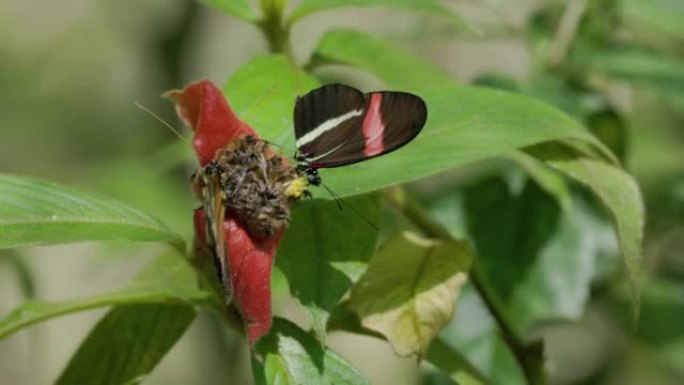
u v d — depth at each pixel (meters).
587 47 1.04
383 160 0.81
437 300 0.83
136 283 0.86
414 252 0.84
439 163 0.81
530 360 0.88
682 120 1.31
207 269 0.81
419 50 1.46
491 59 1.45
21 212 0.79
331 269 0.80
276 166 0.77
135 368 0.84
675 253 1.14
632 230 0.83
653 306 1.10
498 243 1.01
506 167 1.02
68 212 0.79
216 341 1.37
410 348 0.82
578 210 1.01
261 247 0.77
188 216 1.18
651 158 1.28
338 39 0.89
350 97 0.79
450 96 0.84
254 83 0.84
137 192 1.19
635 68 1.03
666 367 1.26
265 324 0.77
